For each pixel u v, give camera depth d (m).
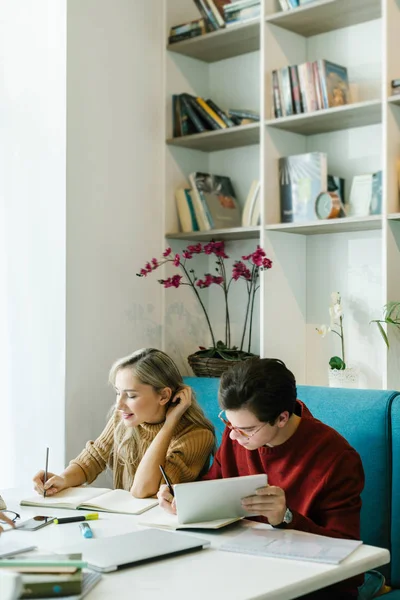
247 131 3.27
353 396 2.60
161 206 3.52
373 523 2.45
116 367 2.60
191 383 3.14
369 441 2.48
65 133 3.13
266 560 1.67
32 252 3.28
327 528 1.95
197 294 3.44
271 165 3.19
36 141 3.26
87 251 3.21
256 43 3.43
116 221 3.32
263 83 3.16
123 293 3.35
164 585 1.51
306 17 3.11
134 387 2.53
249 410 1.92
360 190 2.99
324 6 2.99
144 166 3.44
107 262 3.29
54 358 3.19
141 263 3.43
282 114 3.14
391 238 2.81
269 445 2.09
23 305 3.31
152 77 3.47
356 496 1.99
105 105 3.28
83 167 3.19
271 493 1.87
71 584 1.44
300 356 3.34
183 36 3.46
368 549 1.73
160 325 3.50
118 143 3.33
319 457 2.02
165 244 3.51
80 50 3.17
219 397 1.99
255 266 3.39
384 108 2.80
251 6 3.23
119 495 2.31
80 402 3.20
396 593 2.24
